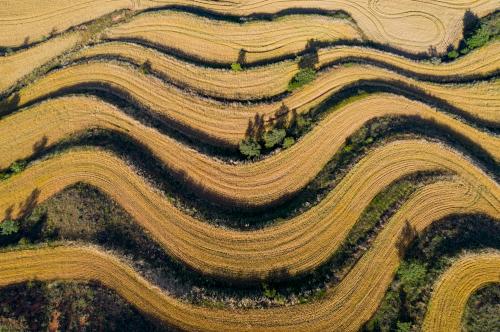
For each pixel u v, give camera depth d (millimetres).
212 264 49500
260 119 61188
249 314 45969
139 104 62500
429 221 51344
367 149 56625
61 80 67062
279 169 56562
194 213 52656
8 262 51125
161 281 47906
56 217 54000
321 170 56562
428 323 45000
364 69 65562
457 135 59469
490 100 63344
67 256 50875
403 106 61281
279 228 51281
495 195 53000
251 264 49344
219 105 62062
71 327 46188
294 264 49188
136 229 52000
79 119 62281
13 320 46594
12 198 56531
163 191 54062
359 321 45750
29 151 61094
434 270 46969
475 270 46812
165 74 65438
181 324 45812
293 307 46188
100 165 56875
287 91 64062
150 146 58812
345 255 49469
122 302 47250
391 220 51250
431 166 55312
